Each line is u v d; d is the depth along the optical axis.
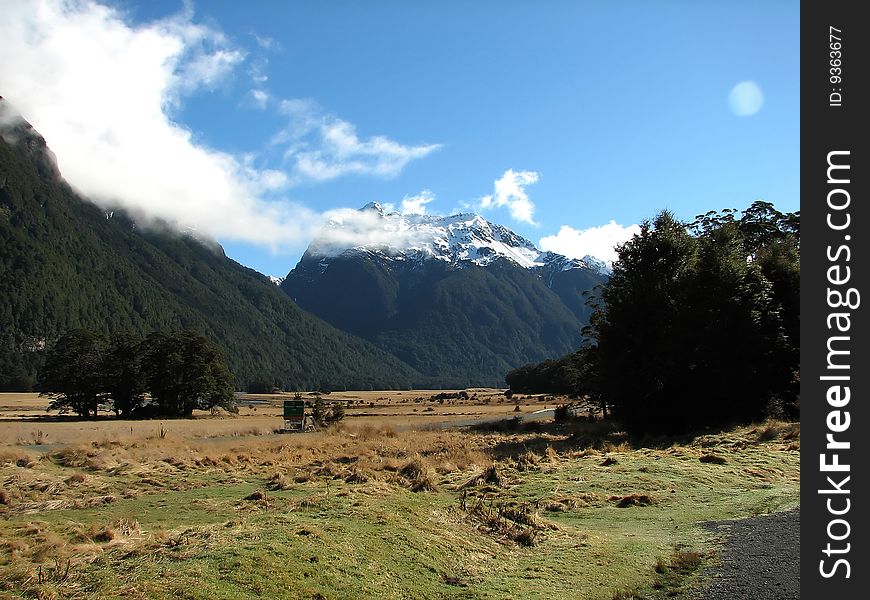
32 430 37.69
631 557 10.09
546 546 10.83
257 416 72.12
